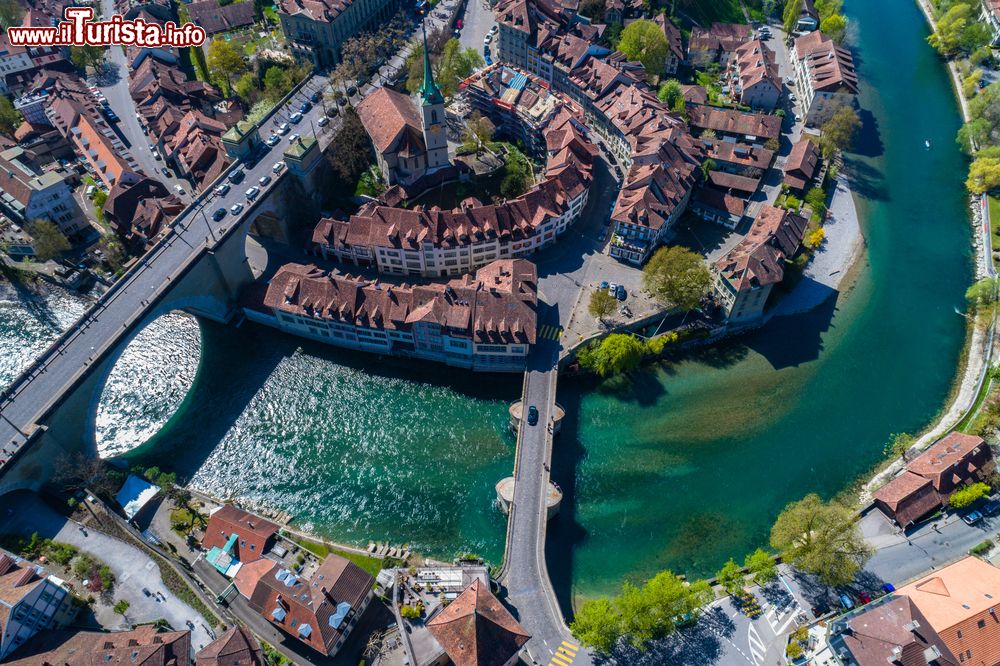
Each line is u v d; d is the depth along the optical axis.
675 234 171.12
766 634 101.56
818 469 127.00
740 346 148.12
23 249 158.00
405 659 96.56
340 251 158.38
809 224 174.75
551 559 114.19
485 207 153.75
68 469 114.62
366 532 117.00
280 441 130.38
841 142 190.50
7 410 114.25
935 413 136.50
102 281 158.12
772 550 114.88
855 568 101.56
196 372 141.38
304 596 97.38
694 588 104.06
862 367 144.62
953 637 91.69
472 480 124.75
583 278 157.75
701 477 125.62
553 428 126.56
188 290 137.25
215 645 92.19
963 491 114.69
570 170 163.50
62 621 99.56
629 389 139.50
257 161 166.75
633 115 184.00
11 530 110.44
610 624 95.38
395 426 132.75
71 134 183.38
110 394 136.88
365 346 144.50
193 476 124.62
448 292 134.88
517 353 136.38
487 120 185.25
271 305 141.50
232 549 108.62
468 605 93.75
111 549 108.88
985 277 161.62
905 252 171.25
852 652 92.00
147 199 160.88
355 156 174.75
